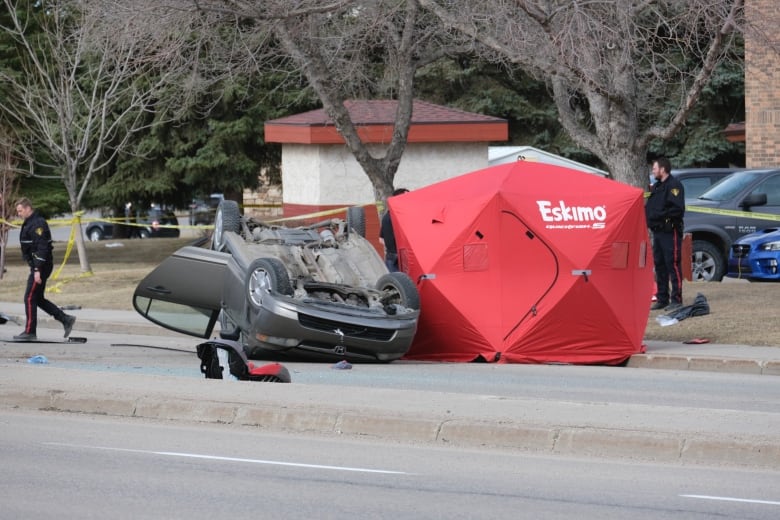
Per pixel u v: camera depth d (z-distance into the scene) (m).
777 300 49.53
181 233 148.88
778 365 38.34
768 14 56.22
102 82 84.00
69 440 26.23
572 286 40.47
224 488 21.58
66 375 33.03
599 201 41.22
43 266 45.78
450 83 107.06
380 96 73.75
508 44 49.84
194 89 63.56
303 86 93.12
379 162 60.16
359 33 62.50
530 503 20.75
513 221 40.84
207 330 44.44
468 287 41.38
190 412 28.92
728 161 111.81
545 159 78.69
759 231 59.72
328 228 45.97
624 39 46.53
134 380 32.22
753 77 80.88
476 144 73.19
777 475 23.53
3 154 82.19
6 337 48.59
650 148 108.06
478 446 26.30
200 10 52.06
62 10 79.62
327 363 41.06
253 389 30.81
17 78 89.06
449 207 42.16
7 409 30.53
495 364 41.16
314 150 71.56
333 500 20.77
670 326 45.88
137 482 21.97
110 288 68.00
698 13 45.41
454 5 53.38
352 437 27.17
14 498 20.64
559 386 35.09
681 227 47.88
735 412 27.95
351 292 40.72
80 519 19.22
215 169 95.62
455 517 19.69
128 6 54.19
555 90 54.66
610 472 23.59
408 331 39.53
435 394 30.31
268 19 52.22
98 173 96.75
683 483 22.59
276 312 38.28
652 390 34.34
